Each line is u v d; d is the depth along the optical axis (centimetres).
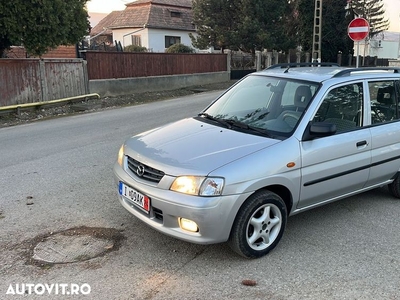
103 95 1571
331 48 2772
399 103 488
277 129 392
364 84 449
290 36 2541
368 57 3291
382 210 473
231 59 2316
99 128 975
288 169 361
